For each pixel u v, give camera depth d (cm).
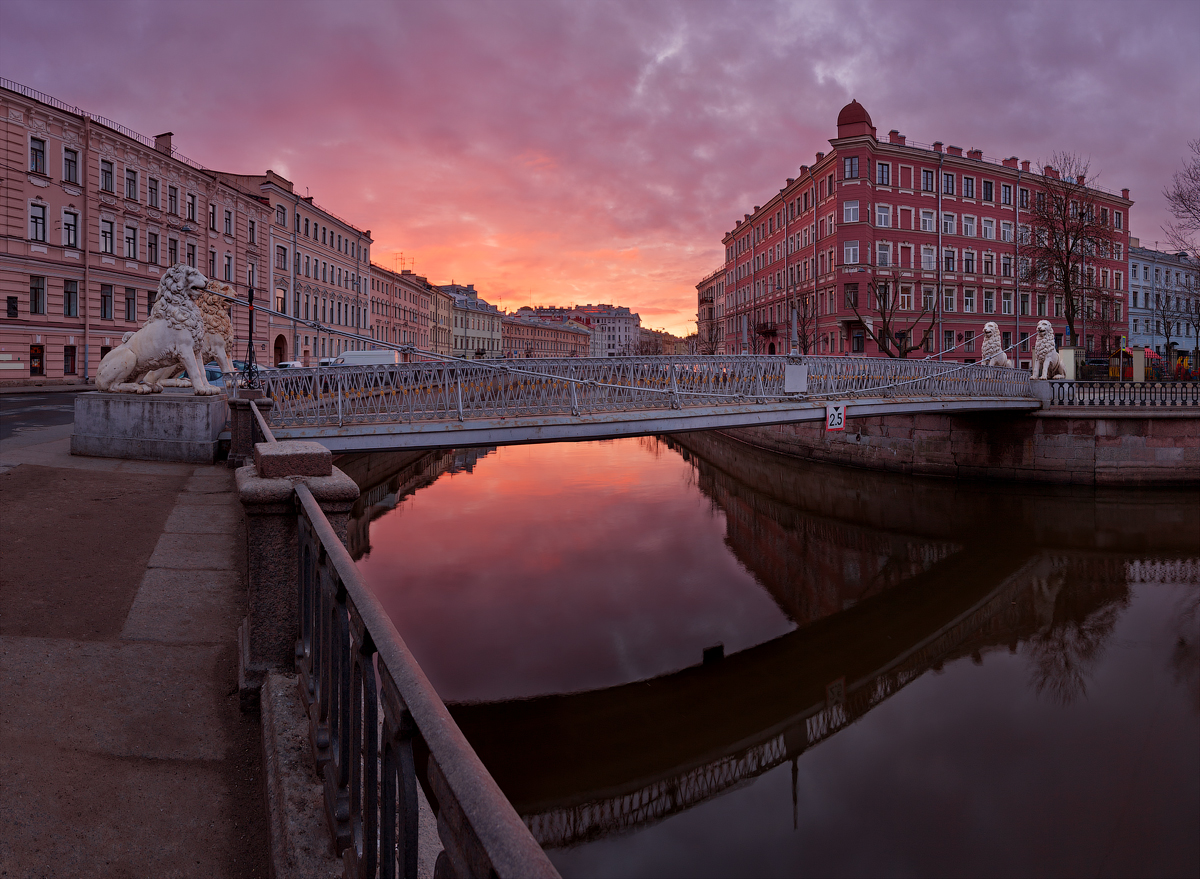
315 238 5294
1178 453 2484
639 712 1075
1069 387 2716
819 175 4766
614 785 900
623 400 1476
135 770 271
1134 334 6378
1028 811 852
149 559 535
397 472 3344
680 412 1535
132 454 1041
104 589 461
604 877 754
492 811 92
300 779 237
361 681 195
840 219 4475
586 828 826
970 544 2016
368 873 171
